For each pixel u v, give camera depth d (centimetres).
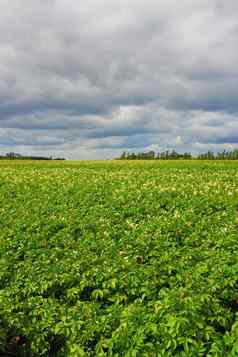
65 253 1291
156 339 752
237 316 830
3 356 888
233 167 4828
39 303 993
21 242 1450
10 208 2145
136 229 1506
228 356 654
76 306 944
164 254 1184
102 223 1655
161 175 3675
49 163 6725
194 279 951
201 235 1411
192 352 684
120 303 979
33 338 888
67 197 2327
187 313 749
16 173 4156
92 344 841
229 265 1018
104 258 1190
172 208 1956
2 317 952
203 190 2450
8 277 1162
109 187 2673
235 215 1669
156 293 953
